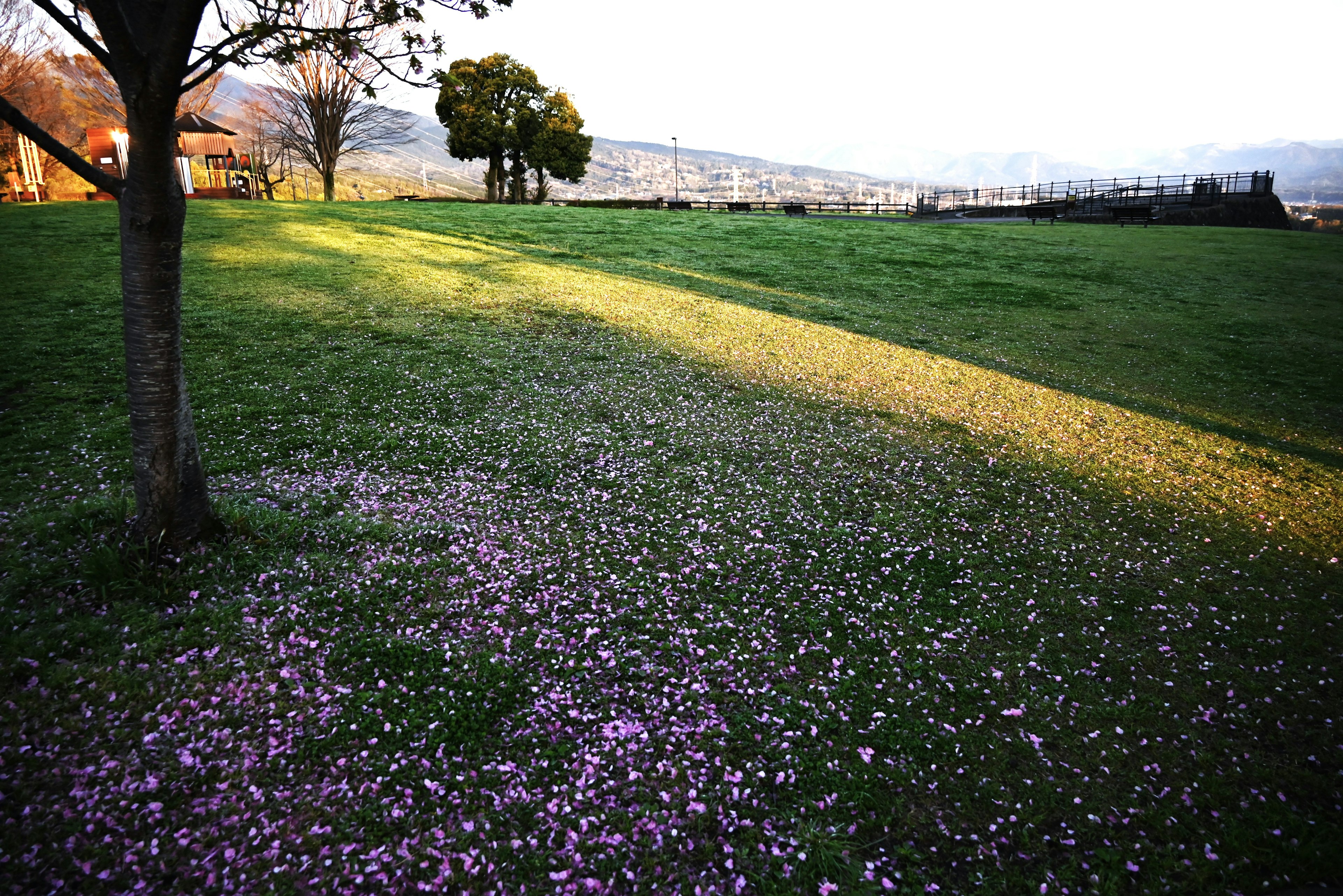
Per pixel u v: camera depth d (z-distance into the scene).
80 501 6.85
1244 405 12.73
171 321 5.61
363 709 4.69
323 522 6.90
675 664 5.43
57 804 3.78
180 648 4.98
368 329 14.16
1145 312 19.12
